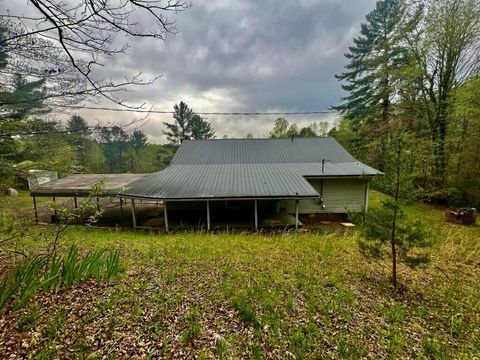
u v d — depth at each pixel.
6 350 2.84
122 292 4.37
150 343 3.21
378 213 5.37
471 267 6.83
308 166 14.79
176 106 42.47
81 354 2.91
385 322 4.13
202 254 6.98
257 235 10.05
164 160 42.62
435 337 3.82
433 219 12.94
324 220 13.00
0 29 2.57
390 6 21.14
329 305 4.48
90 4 2.57
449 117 15.35
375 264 6.68
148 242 8.41
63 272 4.29
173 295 4.48
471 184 14.97
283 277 5.64
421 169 5.42
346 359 3.22
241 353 3.20
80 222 12.48
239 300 4.31
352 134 27.44
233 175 13.27
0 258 4.81
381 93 20.14
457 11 14.31
